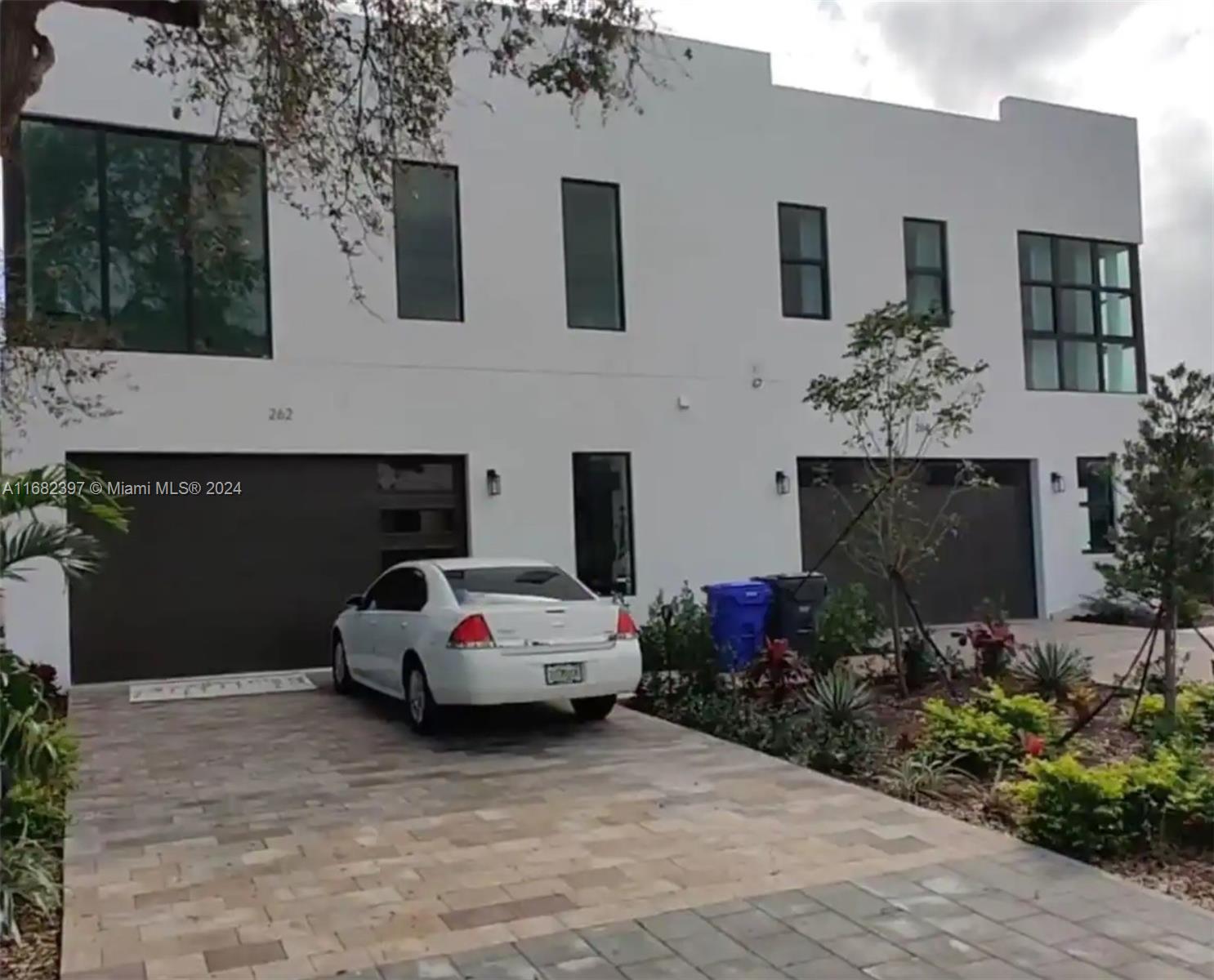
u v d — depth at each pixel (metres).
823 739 7.51
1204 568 7.44
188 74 9.70
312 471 12.18
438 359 12.59
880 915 4.44
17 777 5.77
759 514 14.35
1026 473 16.72
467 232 12.83
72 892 4.92
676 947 4.14
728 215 14.41
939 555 15.86
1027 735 7.23
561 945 4.19
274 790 6.84
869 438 14.29
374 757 7.78
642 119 13.88
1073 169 17.20
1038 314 16.92
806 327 14.84
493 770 7.30
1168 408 7.59
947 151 16.14
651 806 6.29
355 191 8.99
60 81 10.97
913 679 10.15
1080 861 5.14
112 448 11.05
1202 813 5.22
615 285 13.74
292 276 11.92
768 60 14.80
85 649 11.12
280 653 11.95
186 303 11.51
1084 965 3.93
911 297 15.81
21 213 10.68
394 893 4.85
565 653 8.31
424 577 9.20
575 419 13.31
